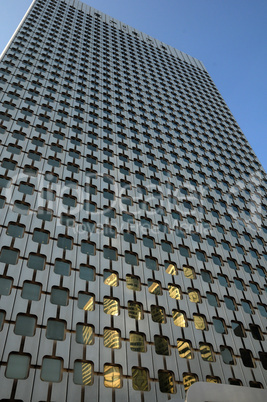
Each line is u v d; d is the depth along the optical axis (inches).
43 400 648.4
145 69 2383.1
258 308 1112.2
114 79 1973.4
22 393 640.4
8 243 855.1
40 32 2012.8
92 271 921.5
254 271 1250.6
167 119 1921.8
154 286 991.0
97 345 773.3
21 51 1705.2
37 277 824.9
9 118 1230.9
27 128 1230.3
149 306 920.3
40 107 1379.2
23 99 1366.9
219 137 2082.9
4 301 749.3
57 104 1460.4
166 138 1733.5
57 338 746.8
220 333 971.3
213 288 1095.0
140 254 1048.2
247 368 916.6
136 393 738.8
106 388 716.0
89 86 1742.1
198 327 956.6
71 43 2073.1
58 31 2137.1
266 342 1010.7
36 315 756.6
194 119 2117.4
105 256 982.4
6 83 1408.7
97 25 2554.1
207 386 603.2
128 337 825.5
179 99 2244.1
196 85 2605.8
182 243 1189.1
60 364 713.0
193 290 1053.2
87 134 1395.2
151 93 2102.6
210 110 2343.8
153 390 760.3
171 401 703.1
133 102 1867.6
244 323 1032.8
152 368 796.6
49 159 1160.8
